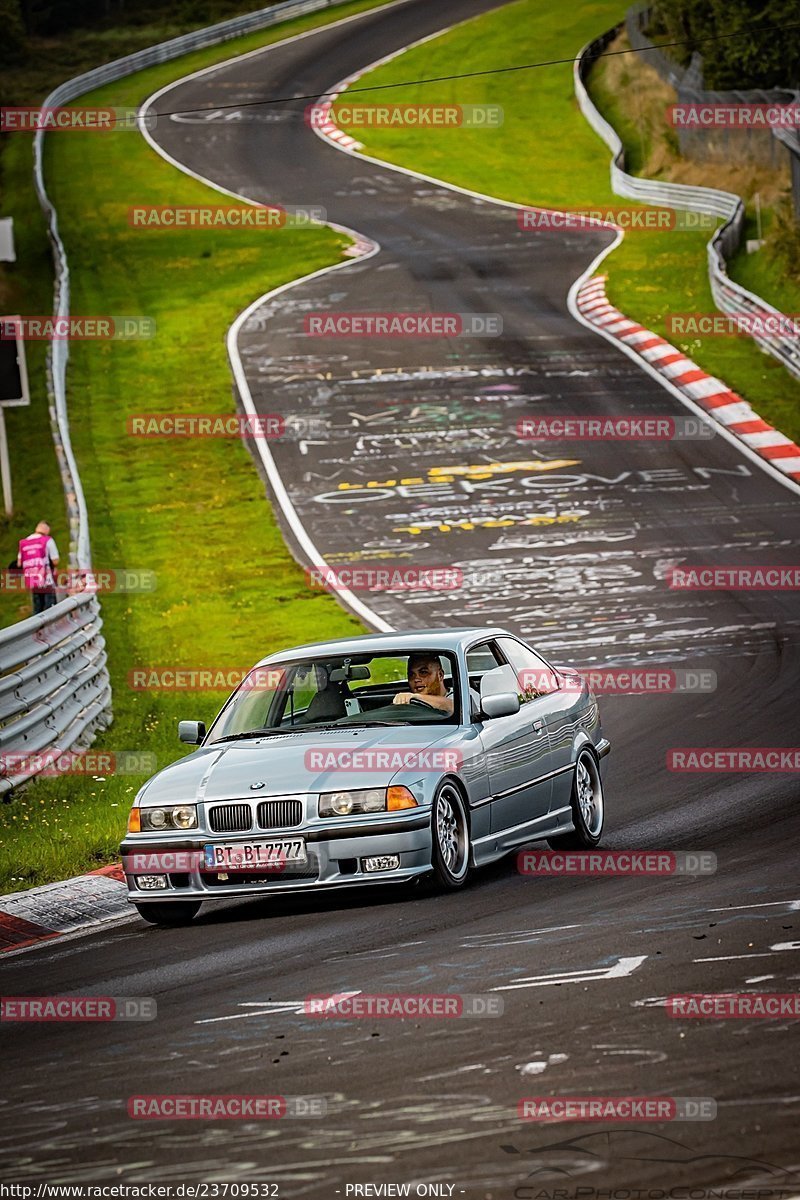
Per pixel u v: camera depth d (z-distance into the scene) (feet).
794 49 208.03
